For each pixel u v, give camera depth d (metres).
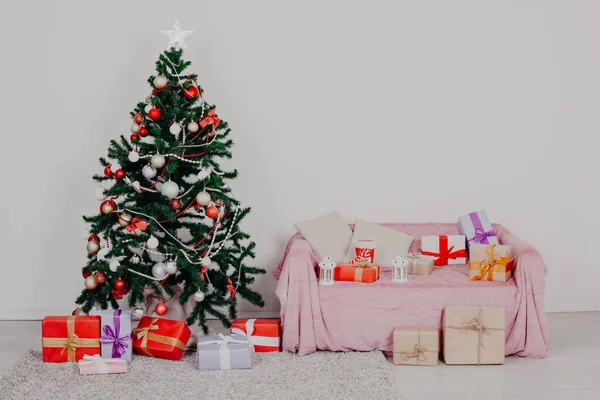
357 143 4.66
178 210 3.88
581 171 4.70
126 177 3.88
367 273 3.89
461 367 3.70
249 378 3.47
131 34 4.59
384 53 4.62
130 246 3.80
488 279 3.90
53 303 4.71
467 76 4.64
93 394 3.28
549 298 4.77
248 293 4.06
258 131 4.64
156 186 4.05
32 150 4.62
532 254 3.82
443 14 4.62
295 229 4.70
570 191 4.71
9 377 3.48
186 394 3.27
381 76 4.63
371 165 4.67
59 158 4.64
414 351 3.71
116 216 3.88
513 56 4.64
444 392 3.34
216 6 4.58
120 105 4.62
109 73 4.60
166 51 3.91
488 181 4.69
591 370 3.62
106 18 4.57
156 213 3.82
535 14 4.63
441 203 4.70
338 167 4.67
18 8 4.55
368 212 4.70
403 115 4.65
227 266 3.97
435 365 3.72
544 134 4.68
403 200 4.69
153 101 3.84
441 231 4.54
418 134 4.66
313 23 4.60
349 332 3.84
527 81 4.65
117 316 3.71
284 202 4.68
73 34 4.58
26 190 4.64
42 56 4.58
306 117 4.64
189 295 3.88
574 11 4.63
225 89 4.62
